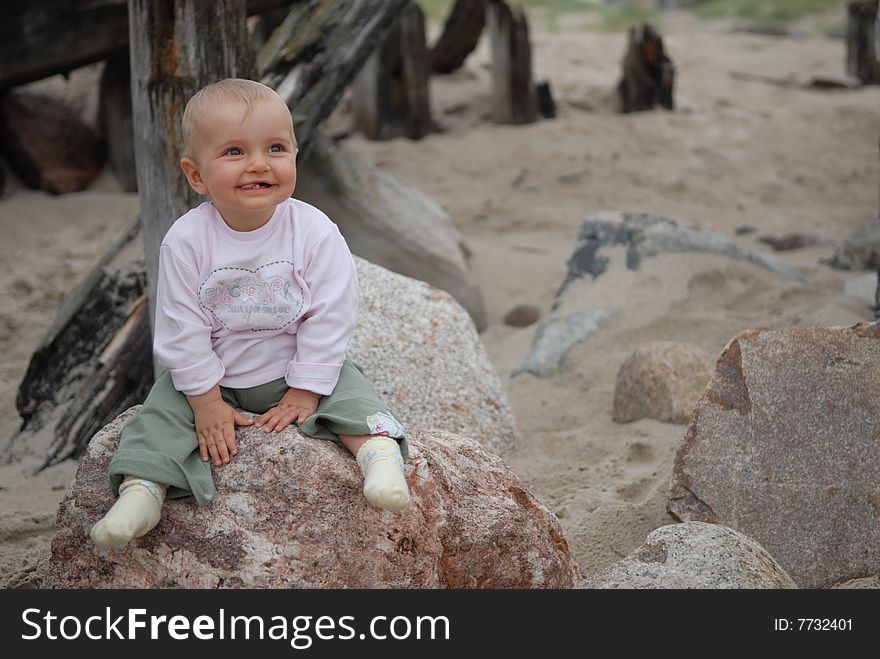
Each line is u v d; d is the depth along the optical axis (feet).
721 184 31.01
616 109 36.78
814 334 12.53
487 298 22.63
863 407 12.03
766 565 10.34
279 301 9.53
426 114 33.65
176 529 9.26
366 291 15.11
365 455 9.14
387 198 21.47
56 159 27.58
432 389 14.62
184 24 14.05
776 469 12.00
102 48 24.73
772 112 37.22
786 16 57.57
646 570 10.05
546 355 18.48
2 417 18.02
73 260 24.32
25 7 24.07
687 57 45.73
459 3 36.70
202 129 9.04
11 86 25.30
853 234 23.58
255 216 9.41
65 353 17.63
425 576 9.41
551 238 26.53
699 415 12.48
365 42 19.57
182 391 9.50
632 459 14.98
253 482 9.35
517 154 32.48
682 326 18.93
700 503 12.07
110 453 9.92
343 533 9.28
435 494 9.71
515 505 10.25
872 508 11.59
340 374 9.84
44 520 13.89
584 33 54.65
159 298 9.64
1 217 26.23
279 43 19.76
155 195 14.65
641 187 30.48
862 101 38.29
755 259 21.35
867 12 40.22
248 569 9.09
